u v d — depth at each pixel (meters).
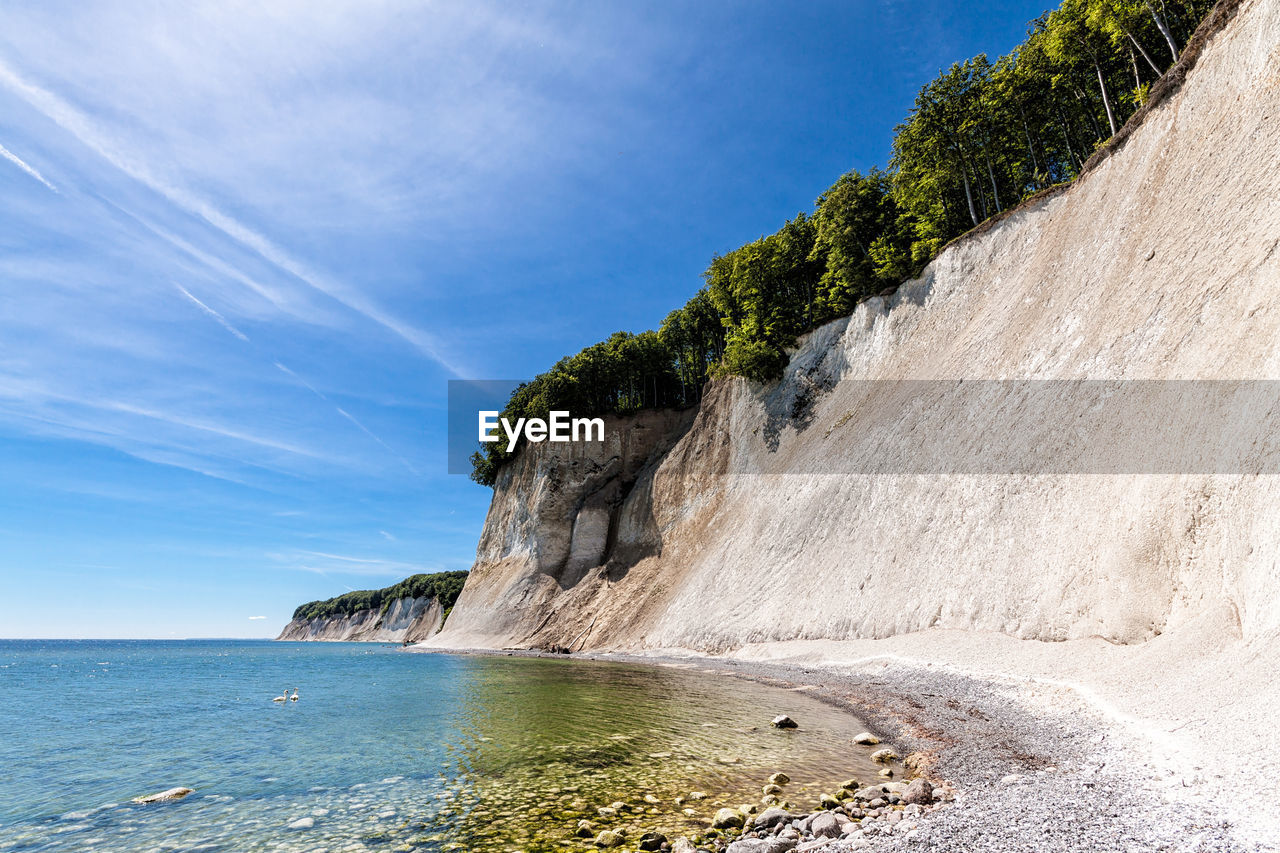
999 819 7.62
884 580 26.08
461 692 24.22
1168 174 23.00
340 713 20.08
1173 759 8.78
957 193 41.78
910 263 41.06
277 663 54.94
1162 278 20.53
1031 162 41.00
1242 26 21.55
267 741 15.73
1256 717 8.77
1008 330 28.33
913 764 11.26
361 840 8.60
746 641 32.75
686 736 14.50
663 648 39.72
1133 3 29.19
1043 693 14.60
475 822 9.20
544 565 60.97
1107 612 15.75
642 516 55.75
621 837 8.38
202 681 35.50
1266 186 17.56
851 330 42.12
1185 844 6.21
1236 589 12.30
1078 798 8.06
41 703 25.20
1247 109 20.11
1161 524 15.26
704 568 42.72
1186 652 12.38
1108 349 21.34
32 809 10.38
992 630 19.66
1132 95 35.59
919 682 18.81
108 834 9.11
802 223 52.59
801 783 10.53
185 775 12.47
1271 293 15.00
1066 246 27.56
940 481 26.34
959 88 36.81
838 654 25.31
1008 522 21.50
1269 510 11.84
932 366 32.75
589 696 21.56
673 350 71.19
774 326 49.22
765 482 43.12
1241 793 7.04
